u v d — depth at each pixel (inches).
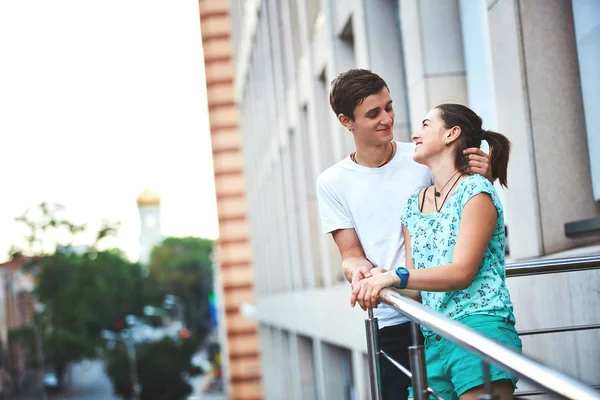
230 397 1519.4
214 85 1433.3
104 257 3841.0
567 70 283.6
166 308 5310.0
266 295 1226.6
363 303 172.2
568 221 282.7
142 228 7258.9
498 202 167.5
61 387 3622.0
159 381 3127.5
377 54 442.9
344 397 733.9
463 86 360.8
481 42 338.0
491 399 126.3
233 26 1370.6
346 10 484.4
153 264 5551.2
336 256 628.4
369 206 207.2
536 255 285.3
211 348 4195.4
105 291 3742.6
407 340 213.9
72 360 3580.2
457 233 170.4
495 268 169.0
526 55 284.8
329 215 213.0
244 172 1445.6
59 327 3649.1
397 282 168.2
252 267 1467.8
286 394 1088.2
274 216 1008.9
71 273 3703.3
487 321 165.5
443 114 176.7
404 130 440.5
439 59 361.7
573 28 281.3
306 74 644.7
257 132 1127.6
